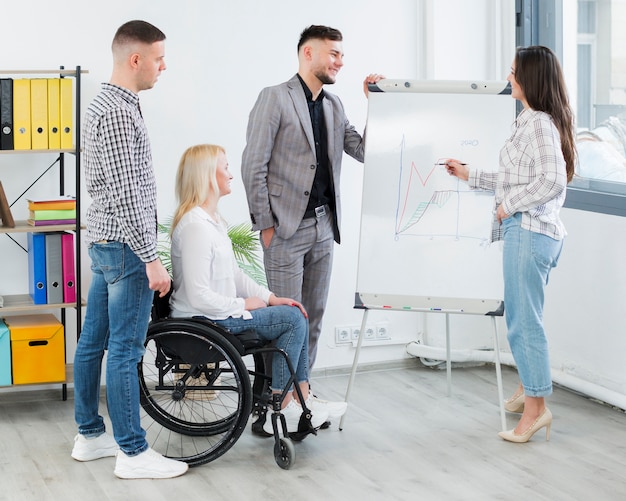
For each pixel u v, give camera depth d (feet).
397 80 13.17
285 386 11.63
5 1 13.69
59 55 14.05
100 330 11.33
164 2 14.51
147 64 10.70
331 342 16.03
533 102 11.94
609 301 13.92
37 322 13.76
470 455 11.91
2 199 13.28
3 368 13.41
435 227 12.98
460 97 13.11
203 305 11.23
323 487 10.84
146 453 11.14
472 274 12.89
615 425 13.20
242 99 15.14
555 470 11.39
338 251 15.98
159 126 14.71
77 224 13.39
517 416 13.52
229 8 14.88
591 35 14.69
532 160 11.82
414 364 16.51
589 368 14.39
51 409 13.80
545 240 12.00
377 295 13.01
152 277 10.55
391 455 11.90
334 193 13.25
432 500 10.46
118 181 10.33
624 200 13.56
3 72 12.84
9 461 11.63
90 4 14.11
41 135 13.19
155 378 14.93
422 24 16.10
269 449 12.10
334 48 12.69
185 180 11.60
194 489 10.79
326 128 13.05
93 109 10.56
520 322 12.21
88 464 11.55
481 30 16.20
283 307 11.87
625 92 13.97
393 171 13.07
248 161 12.67
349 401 14.37
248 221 15.38
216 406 13.75
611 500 10.46
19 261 14.30
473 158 12.98
